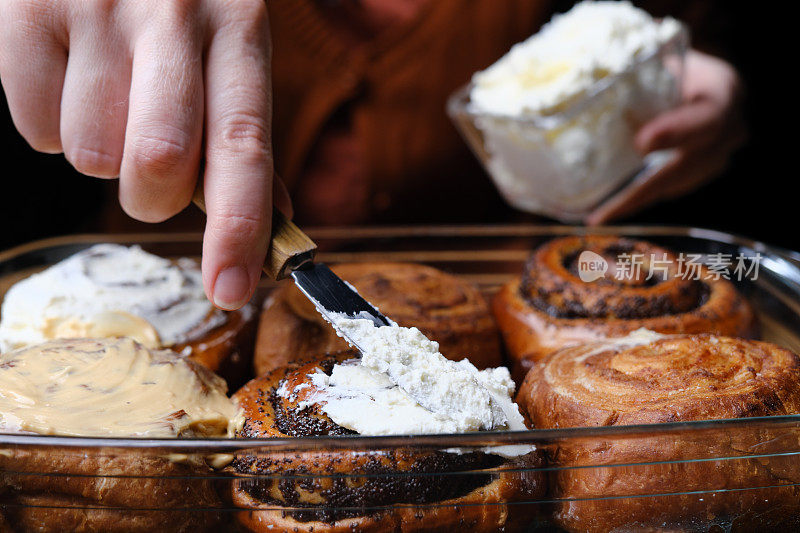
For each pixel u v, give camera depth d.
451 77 0.60
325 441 0.29
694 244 0.45
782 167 0.76
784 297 0.41
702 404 0.31
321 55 0.58
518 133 0.48
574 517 0.31
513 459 0.30
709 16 0.67
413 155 0.62
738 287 0.42
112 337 0.36
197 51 0.31
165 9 0.31
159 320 0.39
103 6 0.31
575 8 0.52
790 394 0.32
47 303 0.39
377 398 0.31
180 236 0.46
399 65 0.58
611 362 0.34
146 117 0.30
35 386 0.32
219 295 0.30
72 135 0.32
